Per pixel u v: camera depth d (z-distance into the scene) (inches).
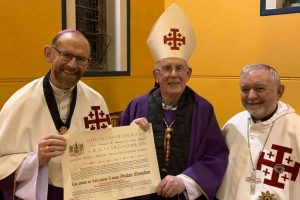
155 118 81.2
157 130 80.2
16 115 67.3
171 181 70.8
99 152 69.0
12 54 90.5
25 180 64.3
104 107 77.5
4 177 64.1
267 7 115.0
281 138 76.1
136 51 133.2
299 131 74.6
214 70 128.1
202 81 131.3
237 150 79.8
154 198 77.6
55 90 70.5
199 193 74.0
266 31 115.4
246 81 74.6
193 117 80.0
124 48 128.6
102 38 128.7
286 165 73.8
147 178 71.8
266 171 74.6
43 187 64.5
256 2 116.8
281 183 72.7
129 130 72.4
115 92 124.0
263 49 116.6
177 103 81.0
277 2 114.0
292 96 111.7
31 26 94.4
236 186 76.7
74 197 65.9
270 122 77.5
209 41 128.4
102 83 118.2
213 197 75.1
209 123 80.2
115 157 70.1
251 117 81.5
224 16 124.2
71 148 66.3
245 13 119.5
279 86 76.0
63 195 66.8
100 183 68.3
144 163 72.1
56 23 101.3
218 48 126.6
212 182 74.6
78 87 74.7
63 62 65.4
